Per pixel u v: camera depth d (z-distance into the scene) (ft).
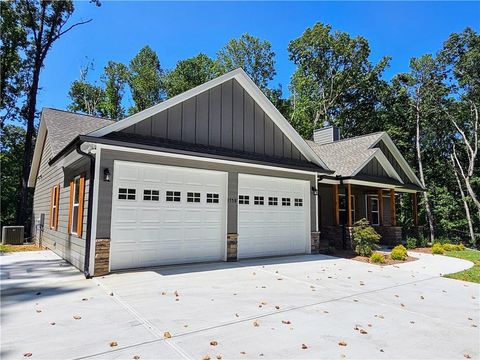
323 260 33.42
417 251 45.68
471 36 73.36
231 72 32.76
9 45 66.03
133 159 25.61
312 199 38.60
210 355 11.25
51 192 40.98
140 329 13.48
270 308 16.69
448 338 13.42
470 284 24.14
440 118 79.36
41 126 46.09
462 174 74.95
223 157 29.68
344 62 100.99
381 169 50.31
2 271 25.27
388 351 12.00
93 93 109.70
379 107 96.07
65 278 22.71
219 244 30.89
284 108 105.91
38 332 13.07
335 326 14.42
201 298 18.19
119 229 25.25
